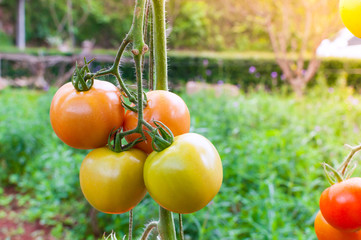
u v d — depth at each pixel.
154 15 0.63
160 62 0.64
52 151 3.81
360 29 0.56
